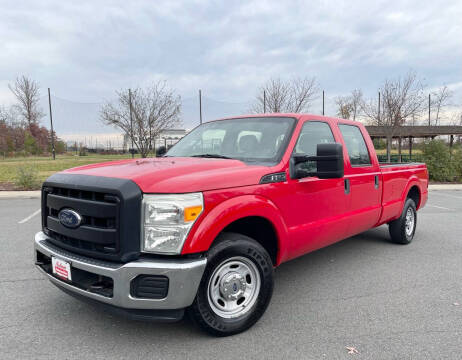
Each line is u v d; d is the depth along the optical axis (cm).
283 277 445
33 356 269
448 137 3225
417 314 341
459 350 278
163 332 305
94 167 319
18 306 356
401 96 2173
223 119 449
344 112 3397
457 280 434
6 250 549
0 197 1158
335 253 549
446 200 1159
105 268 255
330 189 397
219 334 292
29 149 5781
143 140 1711
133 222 256
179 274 253
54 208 300
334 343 288
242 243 295
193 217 264
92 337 297
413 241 624
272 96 2338
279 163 343
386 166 534
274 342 290
